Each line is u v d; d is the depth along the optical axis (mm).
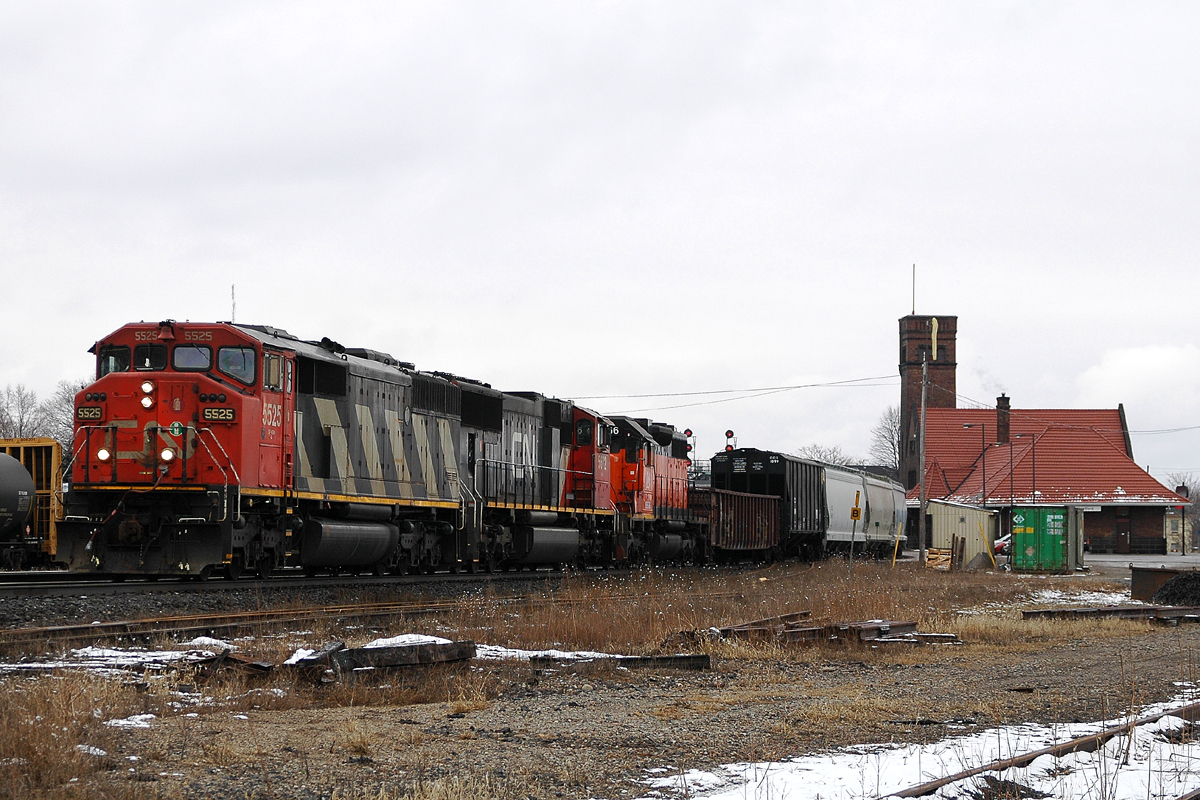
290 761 9562
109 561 22031
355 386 25875
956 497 94500
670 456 44188
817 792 8789
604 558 38406
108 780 8648
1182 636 22562
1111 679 15680
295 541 24031
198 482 21797
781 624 20516
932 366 107125
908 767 9578
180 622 16781
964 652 19203
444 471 29562
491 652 15844
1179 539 115625
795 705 13102
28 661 13414
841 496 60219
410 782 9008
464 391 30797
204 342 22594
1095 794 8812
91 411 22266
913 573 45562
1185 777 9422
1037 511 55656
